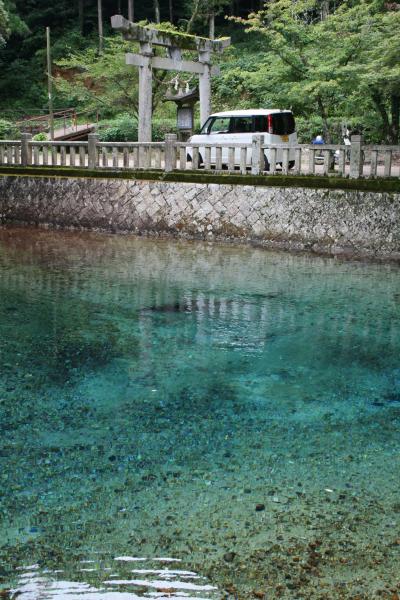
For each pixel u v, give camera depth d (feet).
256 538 11.11
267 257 36.60
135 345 22.08
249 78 54.13
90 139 44.98
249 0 127.13
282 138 46.73
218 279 31.60
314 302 27.48
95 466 13.73
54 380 18.84
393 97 49.37
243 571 10.23
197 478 13.24
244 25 122.11
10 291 29.04
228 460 14.06
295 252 37.81
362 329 23.88
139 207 43.47
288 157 39.14
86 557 10.57
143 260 35.99
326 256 36.76
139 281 31.14
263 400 17.58
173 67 48.91
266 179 39.27
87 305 26.89
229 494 12.59
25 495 12.50
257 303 27.37
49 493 12.59
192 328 24.00
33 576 10.11
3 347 21.59
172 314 25.75
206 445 14.82
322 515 11.85
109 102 72.84
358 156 36.73
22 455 14.20
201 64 51.75
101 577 10.08
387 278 31.65
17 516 11.76
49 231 45.42
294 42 47.34
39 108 111.65
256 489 12.79
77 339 22.57
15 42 127.65
